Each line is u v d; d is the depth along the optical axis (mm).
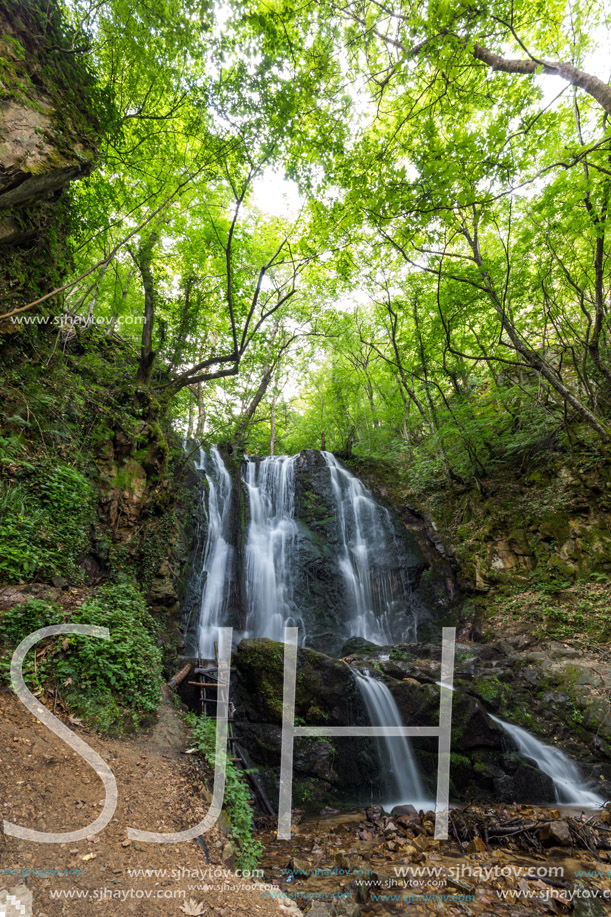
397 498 16656
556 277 11172
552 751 7949
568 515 12094
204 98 7668
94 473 8047
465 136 7031
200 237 11312
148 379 10234
